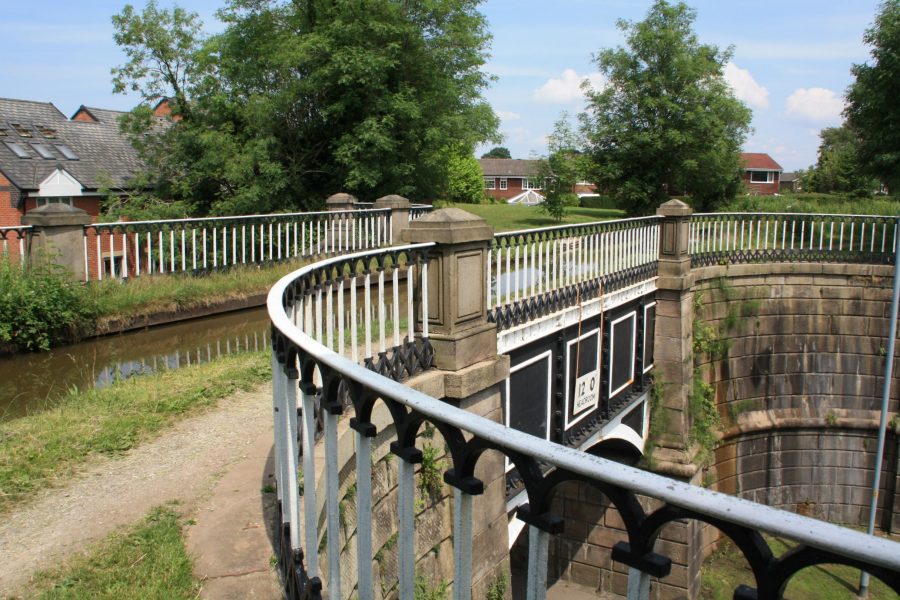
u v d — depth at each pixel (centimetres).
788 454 1662
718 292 1575
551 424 947
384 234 1539
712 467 1556
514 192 8069
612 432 1163
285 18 2325
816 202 3603
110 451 531
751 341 1633
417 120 2234
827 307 1639
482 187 5738
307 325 465
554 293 902
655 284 1324
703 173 3478
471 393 629
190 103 2289
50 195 2573
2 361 807
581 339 1013
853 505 1652
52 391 695
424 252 612
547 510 152
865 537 106
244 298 1122
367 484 226
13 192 2558
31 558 376
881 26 2409
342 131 2244
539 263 859
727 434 1581
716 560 1465
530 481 153
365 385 210
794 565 113
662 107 3431
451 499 639
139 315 977
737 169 3747
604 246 1071
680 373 1352
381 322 562
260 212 2141
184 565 366
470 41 2372
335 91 2175
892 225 1641
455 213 620
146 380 710
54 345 879
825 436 1653
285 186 2202
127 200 2270
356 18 2116
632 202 3616
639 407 1324
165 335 949
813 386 1656
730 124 3553
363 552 229
